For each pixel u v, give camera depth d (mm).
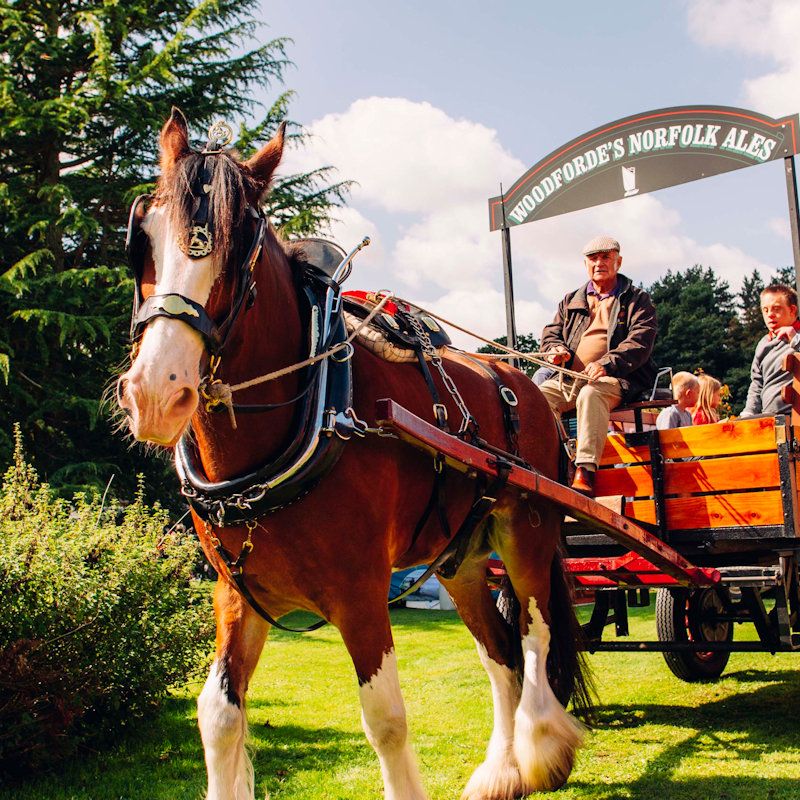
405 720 2535
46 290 13055
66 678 3795
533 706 3502
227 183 2266
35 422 12836
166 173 2369
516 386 3891
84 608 3828
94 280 12938
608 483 4609
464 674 6320
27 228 13477
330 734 4648
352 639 2529
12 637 3725
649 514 4457
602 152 7887
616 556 5031
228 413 2449
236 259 2312
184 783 3740
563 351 4812
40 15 14688
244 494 2432
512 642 3857
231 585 2674
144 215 2334
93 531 4445
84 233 12805
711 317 41938
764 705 5020
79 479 12469
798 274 7000
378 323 3047
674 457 4395
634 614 9406
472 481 3213
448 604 10758
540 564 3689
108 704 4223
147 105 13680
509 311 7695
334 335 2709
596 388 4418
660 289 47812
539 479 3184
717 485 4262
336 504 2518
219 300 2246
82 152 14852
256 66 15664
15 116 13305
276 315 2590
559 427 4105
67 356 13336
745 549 4359
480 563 3844
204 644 4848
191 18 14109
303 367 2641
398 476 2779
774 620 4980
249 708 5301
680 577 4020
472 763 4008
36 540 3916
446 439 2740
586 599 5168
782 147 7129
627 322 4711
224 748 2531
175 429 2084
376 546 2600
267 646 7945
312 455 2445
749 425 4156
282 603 2678
